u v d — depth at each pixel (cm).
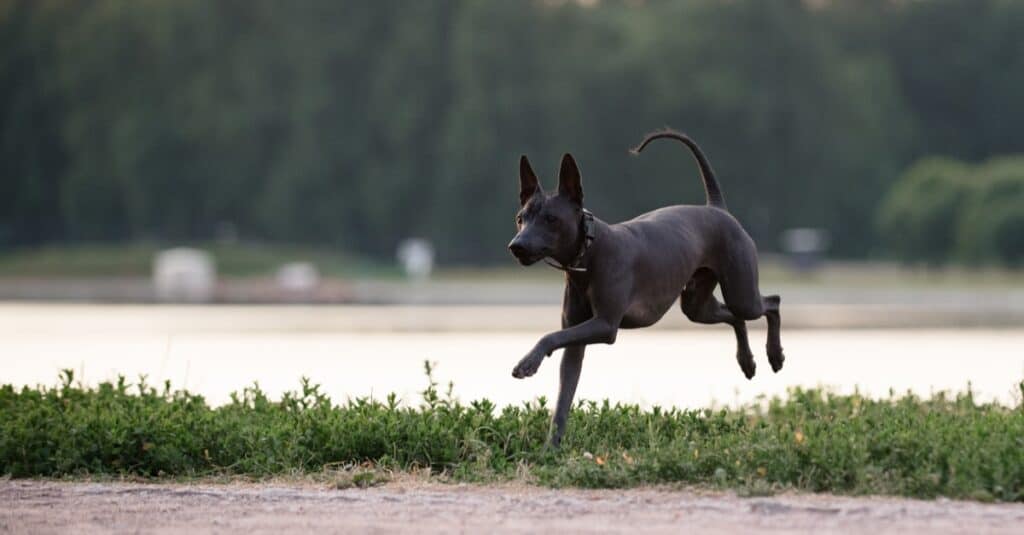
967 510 905
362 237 8281
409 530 859
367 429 1132
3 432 1138
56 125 8700
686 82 7794
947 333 2859
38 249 8600
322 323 3153
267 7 8362
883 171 8525
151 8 8450
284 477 1078
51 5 8956
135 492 1020
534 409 1209
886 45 10356
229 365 2138
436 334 2792
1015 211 6706
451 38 8075
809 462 1004
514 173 7694
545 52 7994
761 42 8156
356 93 8262
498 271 7325
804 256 6394
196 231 8650
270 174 8075
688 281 1112
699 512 907
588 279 1043
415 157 8000
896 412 1266
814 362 2212
